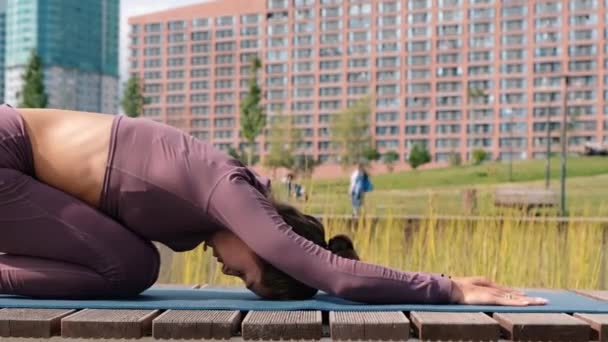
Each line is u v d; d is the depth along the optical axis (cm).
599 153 5203
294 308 185
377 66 6019
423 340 163
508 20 5762
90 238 200
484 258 371
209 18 6525
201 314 176
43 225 199
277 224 194
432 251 379
